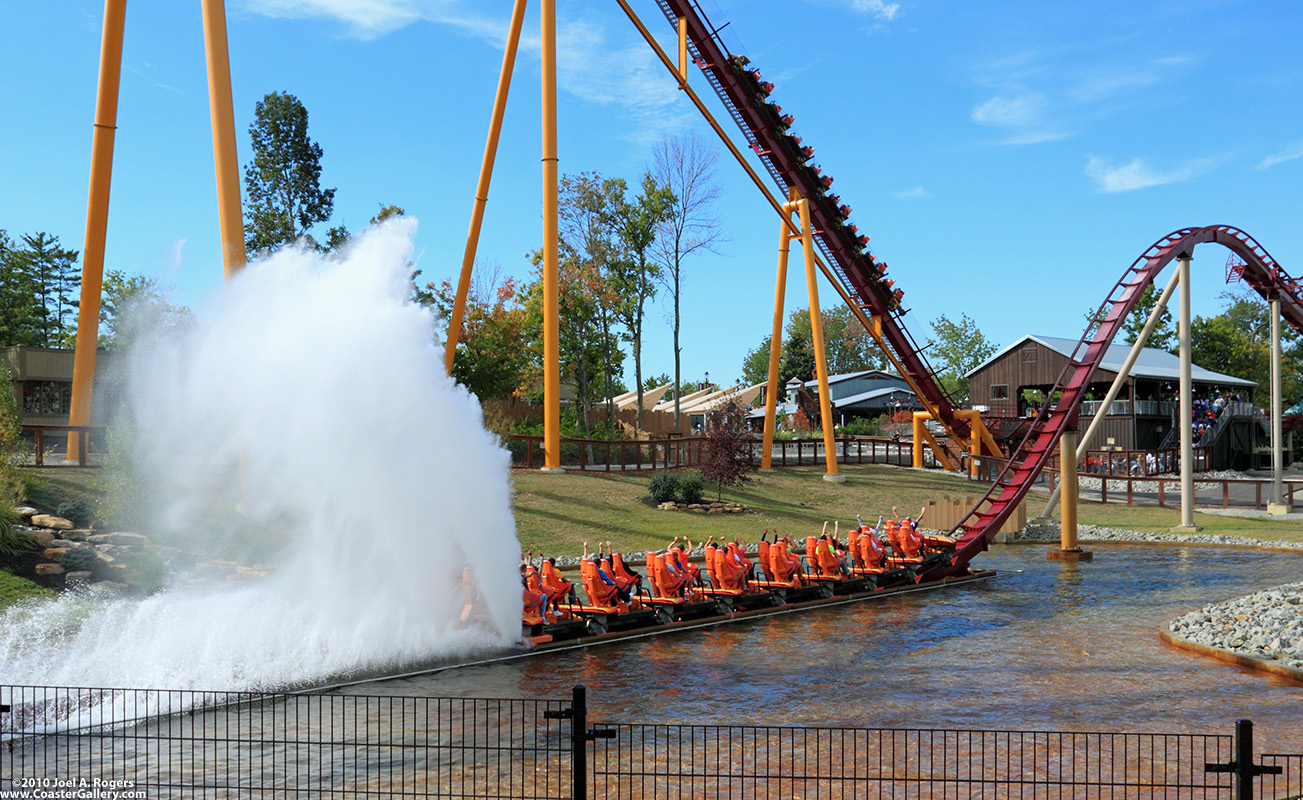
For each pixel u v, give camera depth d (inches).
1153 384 2891.2
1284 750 427.2
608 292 2261.3
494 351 2283.5
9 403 965.2
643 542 1238.3
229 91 1013.8
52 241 3612.2
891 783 375.2
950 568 1111.0
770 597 881.5
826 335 5275.6
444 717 490.3
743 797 356.5
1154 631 772.6
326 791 364.8
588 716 501.0
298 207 2210.9
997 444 2491.4
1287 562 1259.8
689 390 5216.5
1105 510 1839.3
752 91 1679.4
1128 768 395.2
